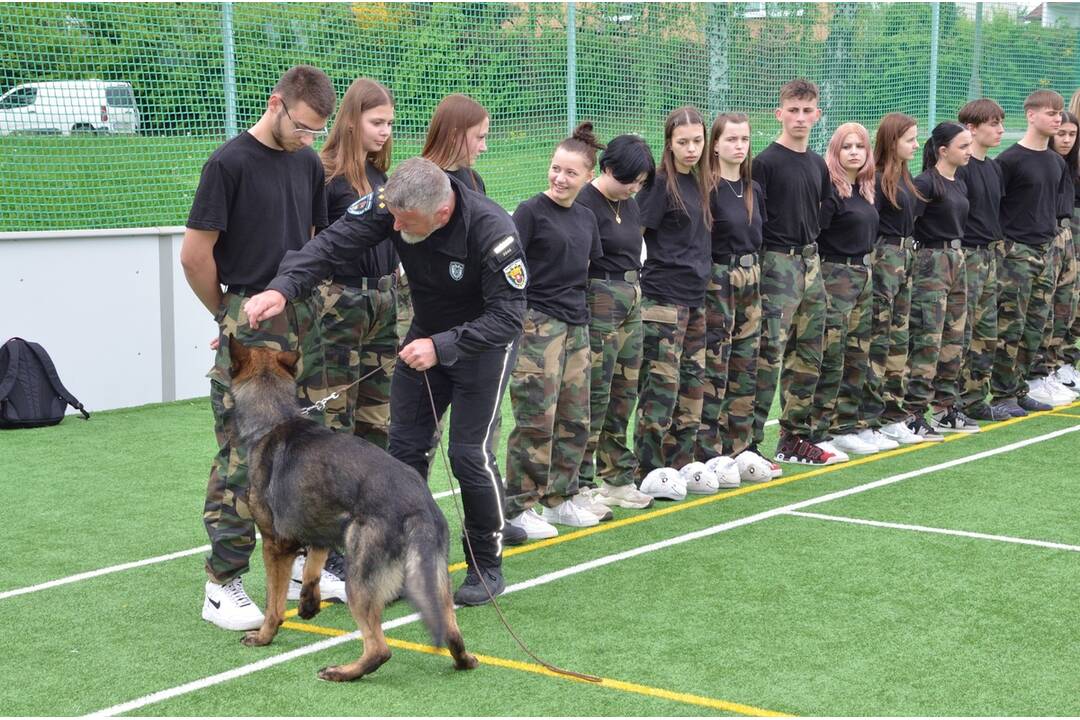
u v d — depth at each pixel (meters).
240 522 4.38
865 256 7.15
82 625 4.47
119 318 9.09
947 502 6.33
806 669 3.98
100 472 7.10
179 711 3.64
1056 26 15.84
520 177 10.55
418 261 4.42
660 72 11.47
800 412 7.27
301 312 4.43
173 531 5.86
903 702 3.70
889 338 7.63
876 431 7.73
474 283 4.43
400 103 9.97
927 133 14.12
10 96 8.72
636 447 6.52
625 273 5.85
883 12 13.41
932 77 14.07
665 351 6.23
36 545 5.59
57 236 8.66
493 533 4.71
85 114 9.01
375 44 9.83
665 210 6.09
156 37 9.11
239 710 3.64
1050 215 8.55
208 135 9.45
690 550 5.45
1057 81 16.08
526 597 4.79
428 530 3.68
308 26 9.60
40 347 8.47
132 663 4.06
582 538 5.69
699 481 6.55
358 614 3.79
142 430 8.33
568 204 5.43
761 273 6.74
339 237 4.32
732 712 3.63
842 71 13.12
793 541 5.59
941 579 4.99
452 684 3.86
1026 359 8.91
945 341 8.10
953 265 7.82
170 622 4.51
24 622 4.51
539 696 3.75
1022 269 8.57
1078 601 4.70
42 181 8.92
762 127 12.48
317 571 4.40
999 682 3.86
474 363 4.52
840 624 4.43
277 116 4.27
